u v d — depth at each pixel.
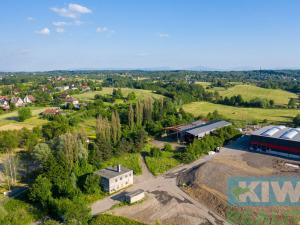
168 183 78.69
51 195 68.81
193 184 75.69
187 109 193.50
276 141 98.88
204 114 174.62
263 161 91.25
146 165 91.81
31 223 61.06
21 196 72.31
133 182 79.75
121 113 148.62
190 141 112.88
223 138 112.44
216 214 62.62
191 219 60.72
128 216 62.12
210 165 85.00
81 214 58.78
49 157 79.19
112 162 92.56
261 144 102.62
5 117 165.00
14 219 60.03
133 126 127.38
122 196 71.44
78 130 117.62
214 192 70.12
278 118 162.50
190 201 68.44
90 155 88.69
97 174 75.50
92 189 71.62
